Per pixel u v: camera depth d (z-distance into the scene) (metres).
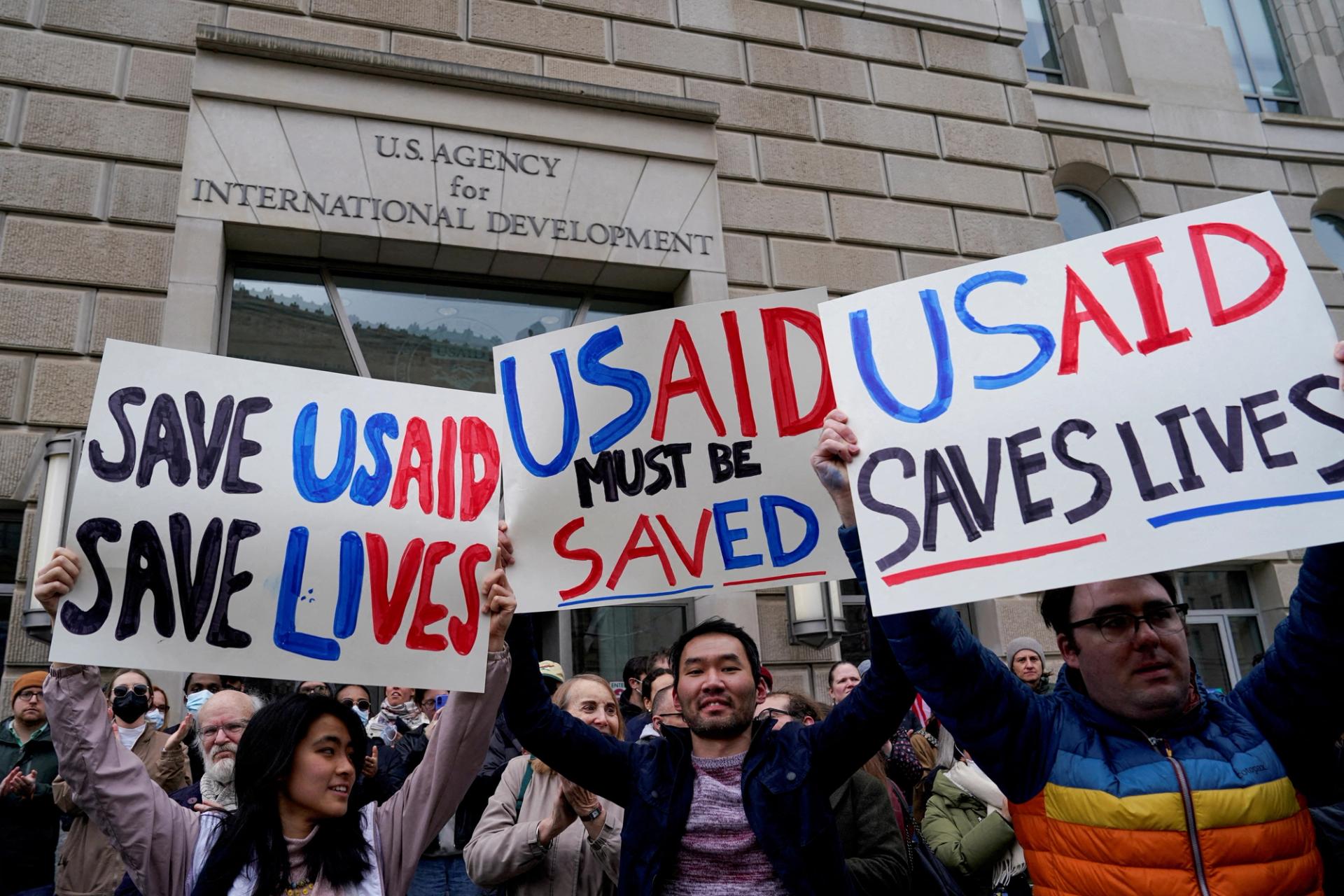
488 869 3.09
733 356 3.16
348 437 2.82
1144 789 1.99
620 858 2.46
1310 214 11.29
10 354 6.21
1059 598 2.24
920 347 2.44
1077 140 10.56
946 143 9.14
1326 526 1.98
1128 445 2.19
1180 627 2.09
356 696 5.80
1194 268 2.29
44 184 6.53
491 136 7.68
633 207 7.90
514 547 2.97
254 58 7.20
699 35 8.62
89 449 2.52
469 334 7.71
